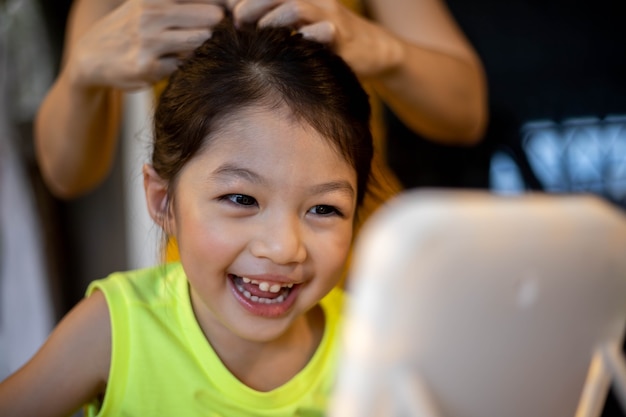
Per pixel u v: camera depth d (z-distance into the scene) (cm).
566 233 46
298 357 90
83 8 119
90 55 97
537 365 52
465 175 279
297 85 78
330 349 91
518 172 283
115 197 217
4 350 179
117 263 222
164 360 85
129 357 84
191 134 78
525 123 284
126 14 94
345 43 93
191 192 78
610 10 283
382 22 128
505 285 46
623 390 52
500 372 50
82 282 223
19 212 176
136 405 83
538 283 47
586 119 286
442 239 43
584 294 50
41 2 190
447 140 133
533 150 285
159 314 87
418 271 43
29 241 177
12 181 175
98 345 85
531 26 283
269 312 78
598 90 286
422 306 45
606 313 52
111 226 220
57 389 83
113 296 88
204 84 80
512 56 285
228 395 84
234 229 75
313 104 77
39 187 204
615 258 49
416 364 47
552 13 282
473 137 135
